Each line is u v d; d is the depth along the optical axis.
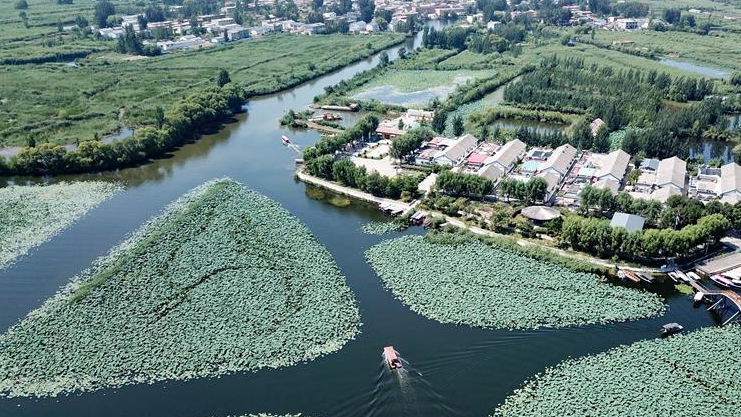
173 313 105.06
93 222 144.00
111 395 87.31
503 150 174.88
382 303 108.00
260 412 83.31
